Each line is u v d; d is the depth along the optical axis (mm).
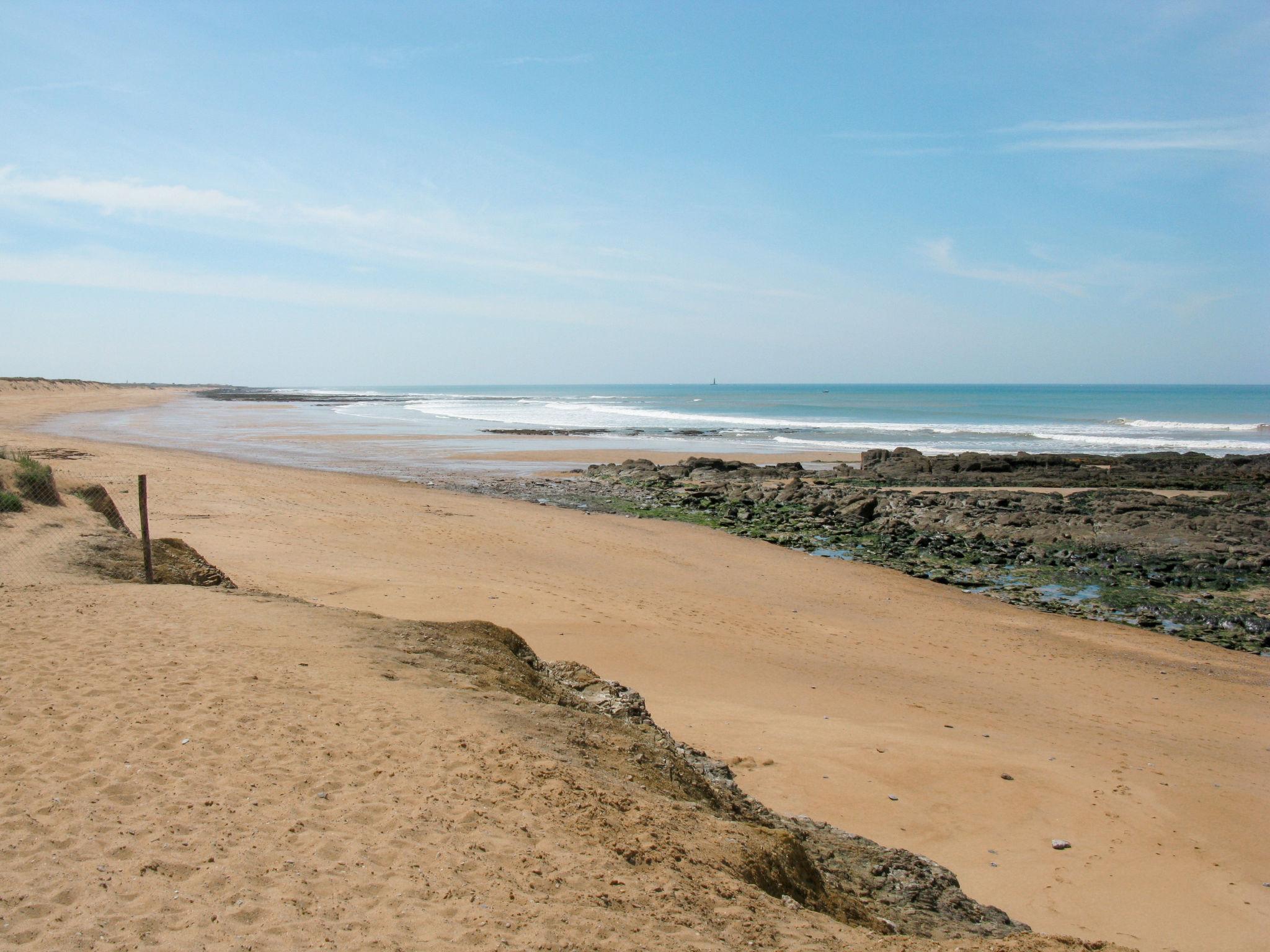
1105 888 7410
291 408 90688
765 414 86562
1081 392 198875
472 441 52219
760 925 4371
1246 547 23281
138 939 3789
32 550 11922
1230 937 6789
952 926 6039
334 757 5758
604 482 35281
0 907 3963
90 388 123750
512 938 3914
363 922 4004
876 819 8312
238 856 4520
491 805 5223
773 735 10164
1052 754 10305
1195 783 9727
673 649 13375
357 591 14805
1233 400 128250
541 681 8828
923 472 38219
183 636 8336
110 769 5449
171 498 23312
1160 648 16016
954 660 14555
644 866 4789
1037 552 23672
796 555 23156
